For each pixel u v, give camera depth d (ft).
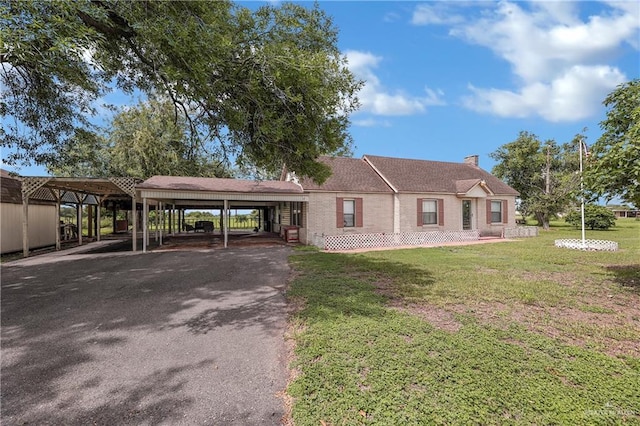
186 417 8.75
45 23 13.65
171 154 73.92
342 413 8.66
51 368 11.51
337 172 57.31
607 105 22.68
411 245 50.34
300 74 19.53
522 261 32.86
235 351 12.84
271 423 8.53
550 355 11.97
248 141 24.67
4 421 8.61
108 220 113.19
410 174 61.52
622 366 11.16
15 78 25.63
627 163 19.10
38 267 31.24
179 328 15.31
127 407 9.21
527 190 85.76
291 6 22.45
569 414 8.57
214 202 66.59
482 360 11.43
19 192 45.65
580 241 45.06
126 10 17.06
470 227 63.26
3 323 15.99
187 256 37.60
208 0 18.29
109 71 24.52
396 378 10.24
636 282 23.52
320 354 12.04
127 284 23.97
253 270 29.01
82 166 69.41
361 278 25.09
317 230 51.26
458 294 20.24
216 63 18.08
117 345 13.43
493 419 8.39
